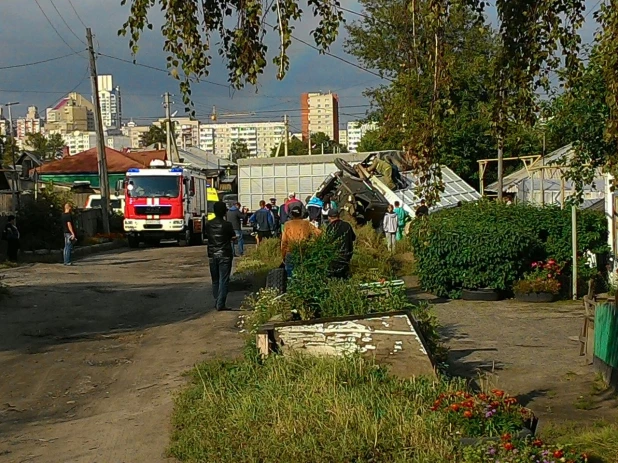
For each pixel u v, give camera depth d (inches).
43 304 643.5
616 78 252.1
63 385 386.9
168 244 1551.4
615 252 703.1
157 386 377.7
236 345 464.1
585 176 538.9
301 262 404.8
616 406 340.5
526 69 275.9
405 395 302.4
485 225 681.6
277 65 243.3
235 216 1130.7
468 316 593.6
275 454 247.8
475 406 270.8
